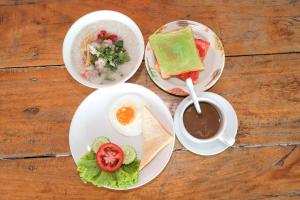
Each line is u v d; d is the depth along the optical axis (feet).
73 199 1.86
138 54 2.03
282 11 2.09
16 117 1.98
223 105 1.89
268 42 2.04
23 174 1.89
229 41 2.05
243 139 1.90
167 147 1.83
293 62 2.01
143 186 1.85
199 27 2.02
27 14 2.14
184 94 1.94
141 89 1.93
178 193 1.84
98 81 2.04
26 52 2.07
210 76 1.95
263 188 1.83
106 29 2.11
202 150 1.84
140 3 2.13
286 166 1.85
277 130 1.91
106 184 1.75
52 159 1.91
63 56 1.98
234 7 2.10
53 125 1.96
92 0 2.14
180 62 1.93
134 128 1.93
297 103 1.95
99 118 1.94
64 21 2.12
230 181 1.84
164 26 2.02
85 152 1.87
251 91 1.97
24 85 2.02
